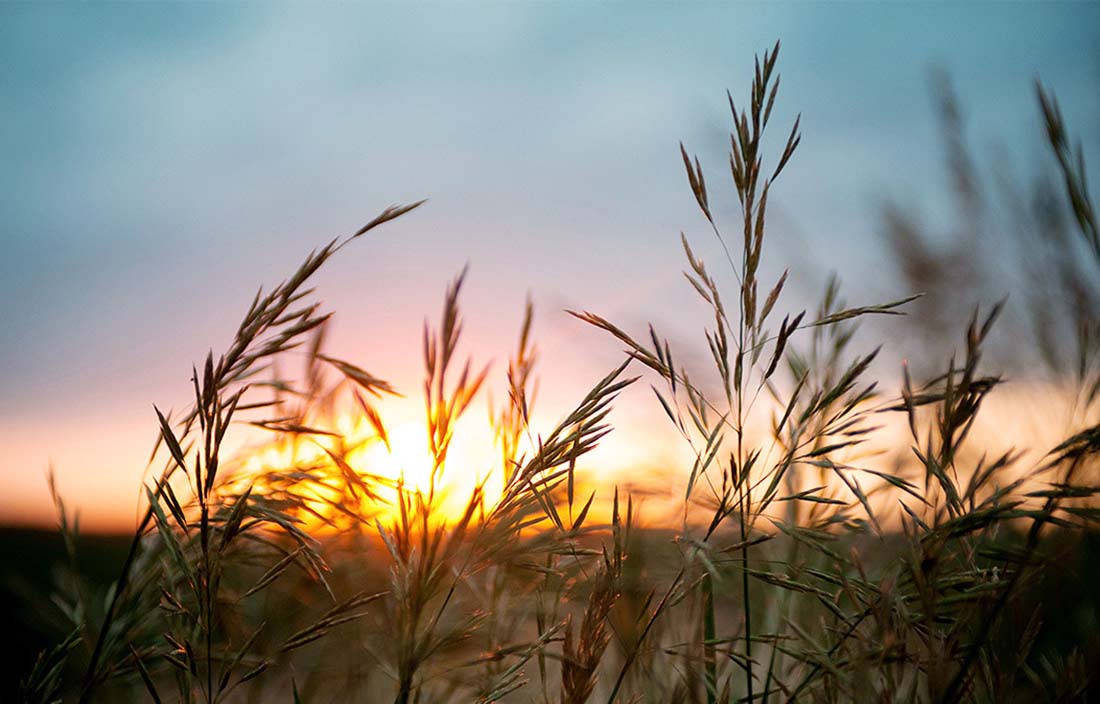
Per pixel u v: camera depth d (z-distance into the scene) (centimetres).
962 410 38
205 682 43
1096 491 35
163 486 41
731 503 41
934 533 37
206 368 40
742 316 42
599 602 40
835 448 40
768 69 42
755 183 42
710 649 43
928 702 36
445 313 37
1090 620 41
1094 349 41
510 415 40
